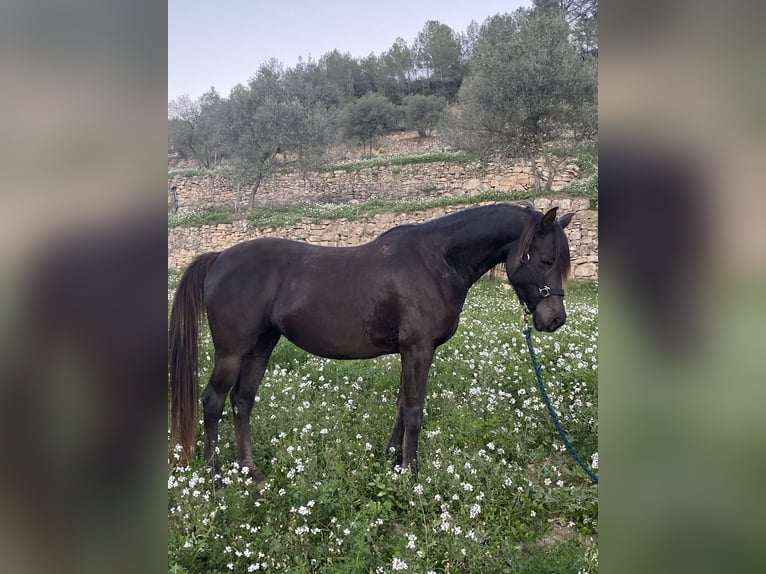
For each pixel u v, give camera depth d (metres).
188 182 30.67
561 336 8.05
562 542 3.55
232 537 3.47
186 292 4.38
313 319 4.34
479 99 21.91
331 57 60.69
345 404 5.58
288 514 3.80
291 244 4.62
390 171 27.98
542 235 4.22
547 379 6.27
